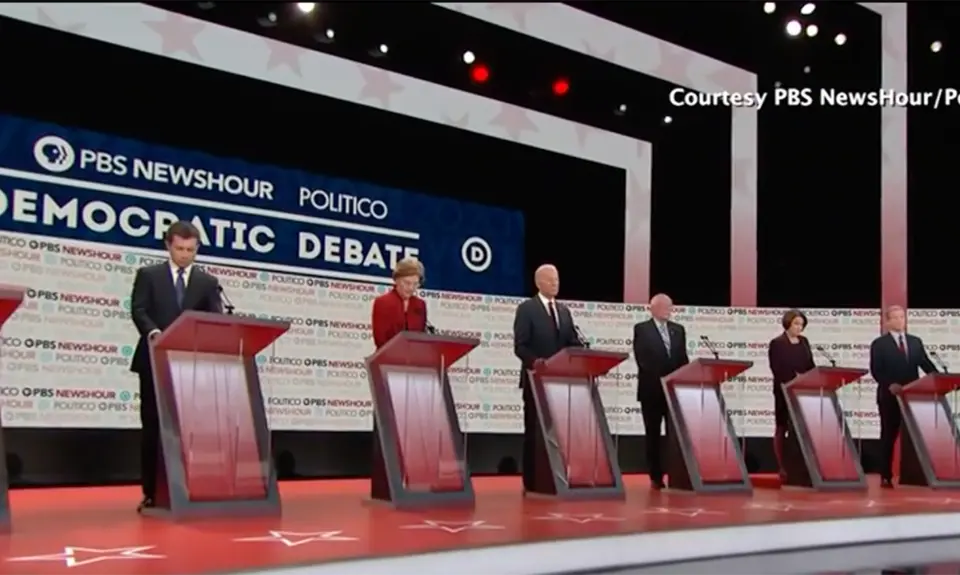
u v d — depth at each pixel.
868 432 9.31
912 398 7.34
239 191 7.62
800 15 9.91
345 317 8.00
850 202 9.81
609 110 9.48
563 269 9.19
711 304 9.66
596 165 9.40
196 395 4.41
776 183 9.84
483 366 8.62
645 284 9.50
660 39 9.70
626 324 9.08
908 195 9.77
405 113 8.49
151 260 7.15
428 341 5.06
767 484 7.52
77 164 6.87
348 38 8.30
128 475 7.06
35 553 3.39
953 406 8.38
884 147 9.80
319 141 8.05
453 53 8.80
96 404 6.87
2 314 3.72
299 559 3.31
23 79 6.70
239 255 7.59
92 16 7.01
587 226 9.33
